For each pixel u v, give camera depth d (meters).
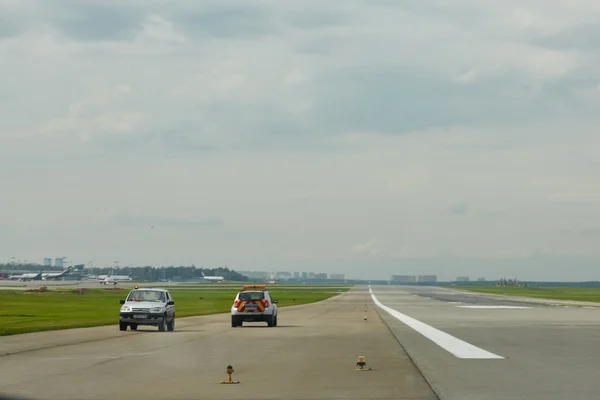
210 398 19.72
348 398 19.62
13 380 23.53
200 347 36.47
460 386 21.84
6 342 39.66
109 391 21.03
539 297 169.12
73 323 58.31
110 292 182.00
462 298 153.25
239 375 24.84
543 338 42.28
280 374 25.08
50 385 22.33
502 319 66.00
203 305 111.56
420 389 21.22
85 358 30.80
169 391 21.02
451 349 34.97
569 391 20.72
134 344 38.28
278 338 42.72
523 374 24.80
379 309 92.81
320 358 30.72
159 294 51.62
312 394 20.38
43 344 38.25
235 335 45.69
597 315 74.31
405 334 46.03
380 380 23.33
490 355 31.83
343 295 181.00
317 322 61.72
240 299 54.88
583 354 32.25
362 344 38.16
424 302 123.75
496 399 19.25
